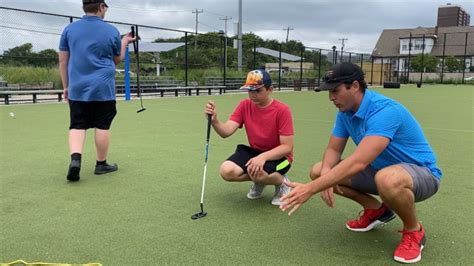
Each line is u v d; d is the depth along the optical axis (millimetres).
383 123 2391
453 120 9336
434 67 41125
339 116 2756
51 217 3117
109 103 4219
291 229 2953
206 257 2514
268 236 2828
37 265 2342
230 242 2727
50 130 7016
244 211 3297
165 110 10609
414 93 20406
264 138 3422
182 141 6164
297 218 3160
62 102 12617
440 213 3289
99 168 4320
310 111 11234
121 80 16141
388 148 2527
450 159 5184
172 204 3434
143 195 3650
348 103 2500
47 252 2561
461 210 3355
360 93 2494
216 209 3330
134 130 7188
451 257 2555
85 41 4078
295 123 8547
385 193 2402
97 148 4254
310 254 2572
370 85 32812
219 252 2582
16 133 6691
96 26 4152
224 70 19312
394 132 2422
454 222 3111
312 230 2941
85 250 2592
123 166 4633
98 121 4215
